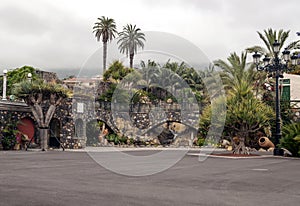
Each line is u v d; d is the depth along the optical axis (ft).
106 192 23.31
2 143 76.18
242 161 54.08
